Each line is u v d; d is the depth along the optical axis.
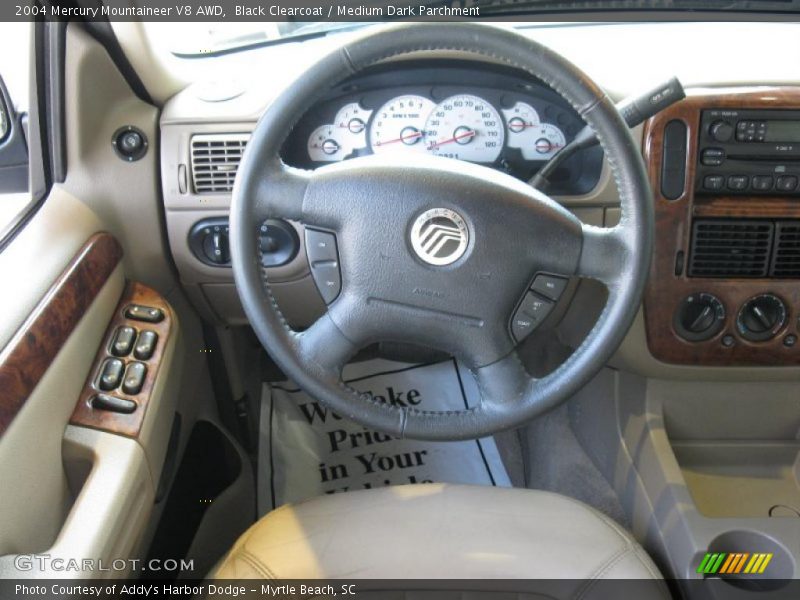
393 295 0.81
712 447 1.25
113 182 1.06
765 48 1.13
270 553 0.86
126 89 1.07
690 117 1.00
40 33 0.96
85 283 0.93
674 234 1.05
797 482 1.23
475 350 0.84
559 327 1.35
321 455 1.49
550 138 1.08
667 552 1.03
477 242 0.78
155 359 0.96
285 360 0.82
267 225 1.08
